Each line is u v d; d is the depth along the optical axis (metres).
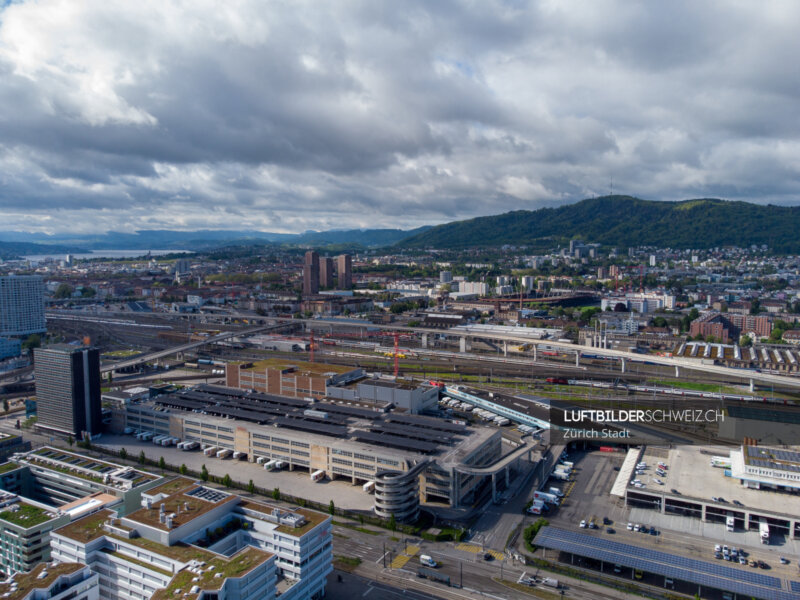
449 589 187.00
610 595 184.12
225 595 145.50
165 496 191.50
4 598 144.62
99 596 165.62
